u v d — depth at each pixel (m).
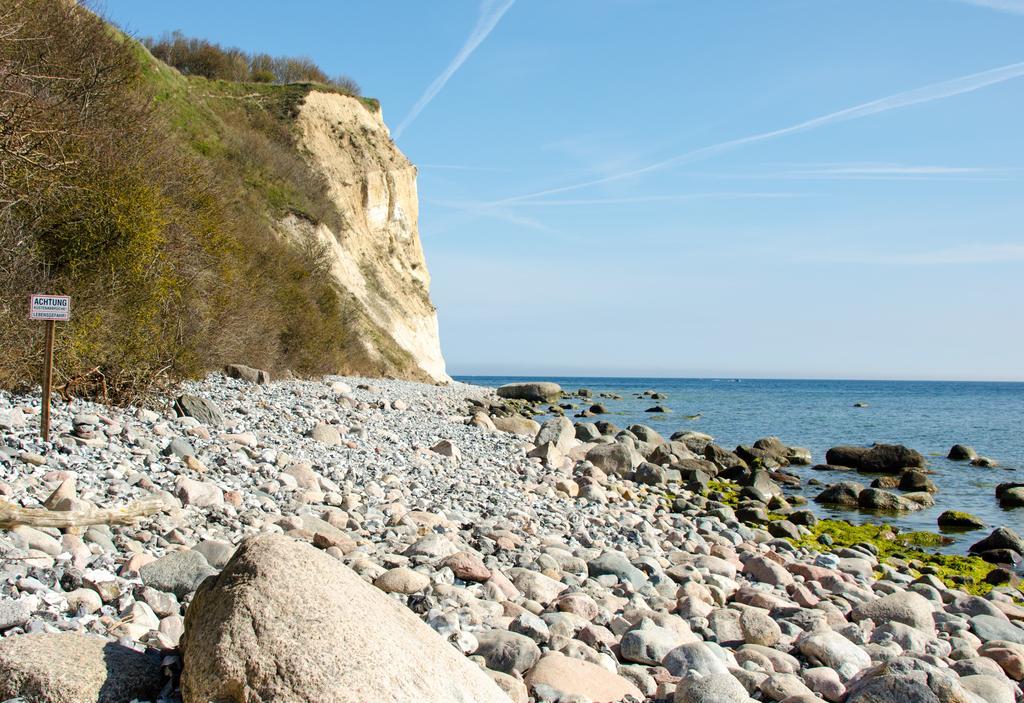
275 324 25.75
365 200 44.56
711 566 9.45
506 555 8.23
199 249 17.11
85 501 6.48
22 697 3.49
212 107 38.62
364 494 10.02
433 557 7.43
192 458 9.09
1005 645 7.15
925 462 25.23
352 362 34.53
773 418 45.22
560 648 5.92
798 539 13.41
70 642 3.84
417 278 47.50
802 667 6.42
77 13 15.84
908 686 5.15
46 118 12.05
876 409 58.91
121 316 12.95
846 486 18.48
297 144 42.03
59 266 12.52
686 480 19.44
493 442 18.88
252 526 7.40
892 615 7.82
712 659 5.94
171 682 3.81
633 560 9.05
